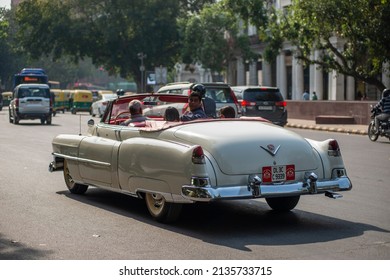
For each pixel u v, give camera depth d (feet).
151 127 43.19
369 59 145.69
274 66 268.62
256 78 280.31
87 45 305.12
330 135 124.88
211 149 37.73
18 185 56.75
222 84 100.17
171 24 295.28
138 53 291.17
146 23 293.84
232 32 246.88
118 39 301.63
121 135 44.11
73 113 273.33
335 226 39.99
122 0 290.15
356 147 96.02
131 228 39.45
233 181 37.45
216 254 33.37
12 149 90.48
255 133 39.24
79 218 42.50
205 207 46.26
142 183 40.60
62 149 50.98
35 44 305.53
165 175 38.55
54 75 546.26
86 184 48.75
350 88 221.87
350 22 137.69
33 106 167.12
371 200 49.32
